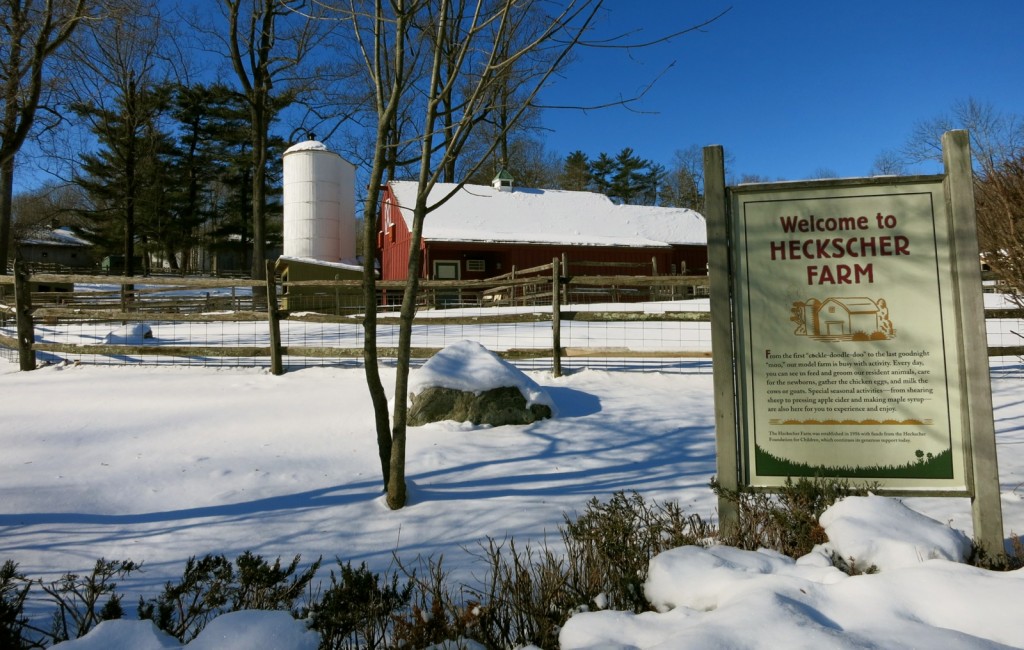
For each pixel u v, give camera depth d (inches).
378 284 363.9
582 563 123.0
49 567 145.0
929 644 80.0
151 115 1429.6
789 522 124.6
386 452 182.1
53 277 385.4
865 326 137.7
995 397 286.5
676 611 98.1
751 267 143.3
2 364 413.4
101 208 1726.1
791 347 140.4
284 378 343.9
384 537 160.4
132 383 333.7
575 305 628.1
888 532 113.3
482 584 131.2
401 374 176.1
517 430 247.1
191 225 1833.2
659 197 2603.3
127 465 211.9
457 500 181.6
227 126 1792.6
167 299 730.2
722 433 140.8
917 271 136.4
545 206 1179.9
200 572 111.3
